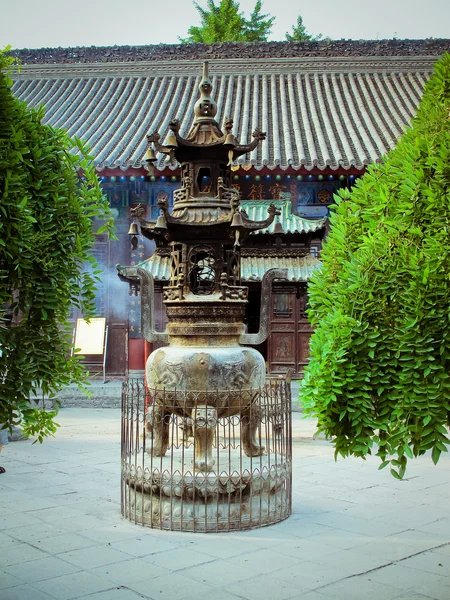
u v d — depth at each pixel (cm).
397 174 517
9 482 995
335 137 2097
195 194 855
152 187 1958
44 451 1237
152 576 624
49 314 538
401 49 2662
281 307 1930
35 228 534
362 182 576
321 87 2550
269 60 2669
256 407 870
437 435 455
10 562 659
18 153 496
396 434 467
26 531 757
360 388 481
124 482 819
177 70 2683
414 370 464
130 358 1984
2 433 1287
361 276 493
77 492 937
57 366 561
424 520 807
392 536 745
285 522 796
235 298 834
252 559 669
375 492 941
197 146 837
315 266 1478
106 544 712
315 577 623
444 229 468
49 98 2538
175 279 845
